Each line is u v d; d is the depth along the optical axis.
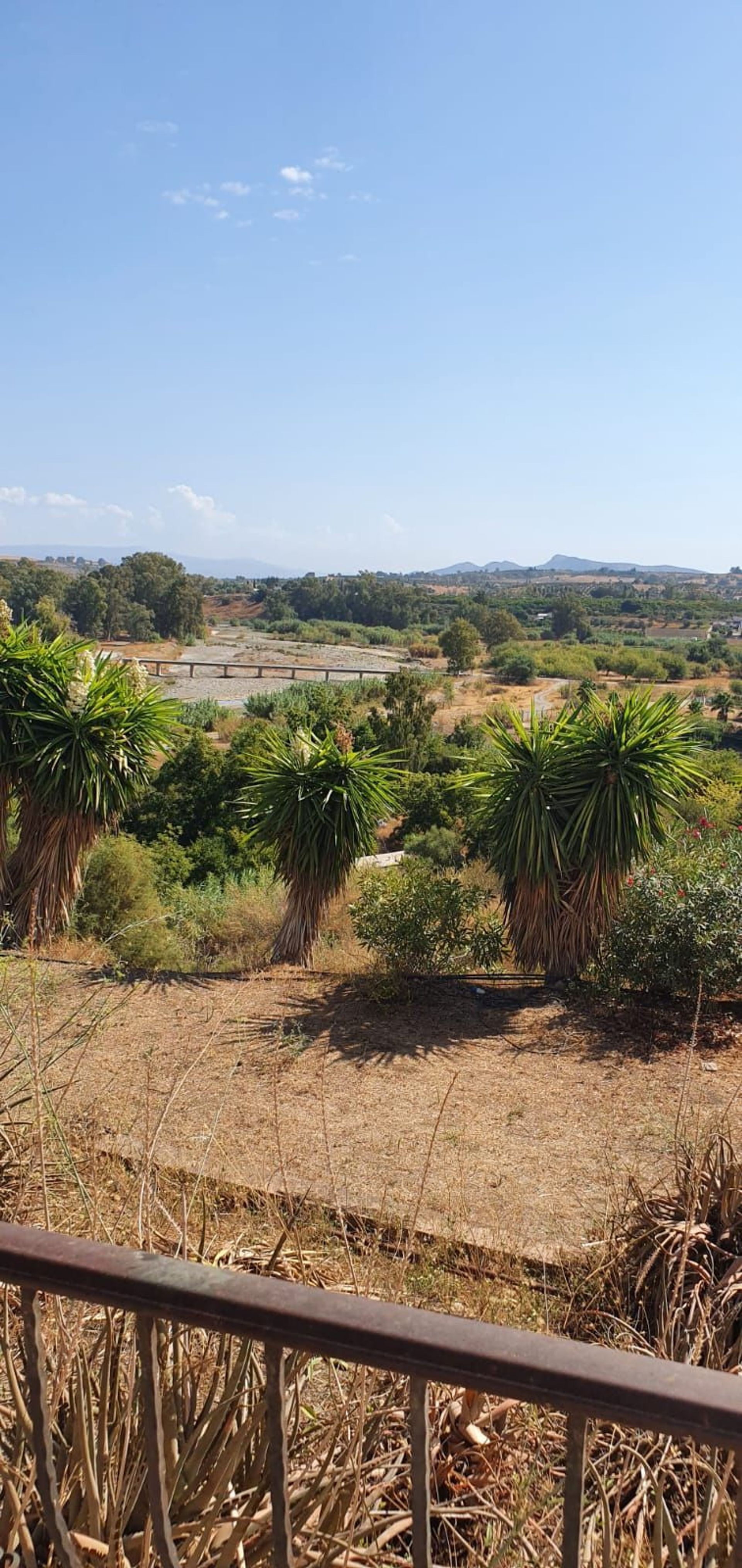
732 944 6.80
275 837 8.38
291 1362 1.97
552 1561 1.89
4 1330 2.03
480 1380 1.04
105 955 8.21
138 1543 1.66
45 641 9.19
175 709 9.12
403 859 9.41
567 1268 3.52
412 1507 1.13
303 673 80.88
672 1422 0.98
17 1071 3.50
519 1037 6.51
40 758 8.23
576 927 7.44
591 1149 4.83
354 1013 6.91
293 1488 1.81
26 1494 1.67
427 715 31.72
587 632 138.88
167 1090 5.13
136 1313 1.20
